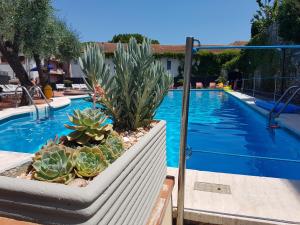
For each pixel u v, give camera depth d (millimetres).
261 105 11508
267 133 8055
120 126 2590
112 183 1237
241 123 9781
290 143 6945
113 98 2408
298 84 11914
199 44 2426
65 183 1304
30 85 11914
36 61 14953
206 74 32875
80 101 15953
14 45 11258
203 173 3725
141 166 1740
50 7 11586
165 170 2736
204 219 2723
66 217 1045
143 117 2570
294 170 5109
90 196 1031
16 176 1451
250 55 23906
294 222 2578
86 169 1378
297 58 13867
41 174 1312
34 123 9273
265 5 27281
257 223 2609
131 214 1531
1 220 1114
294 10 13008
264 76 19172
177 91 22953
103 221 1150
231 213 2721
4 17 10070
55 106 11500
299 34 13312
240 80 25891
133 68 2350
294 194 3133
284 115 9188
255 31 27281
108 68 2338
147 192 1908
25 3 10695
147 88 2291
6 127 8680
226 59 32562
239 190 3227
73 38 18094
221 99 18375
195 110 13336
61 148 1486
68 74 35844
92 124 1824
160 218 2039
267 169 5152
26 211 1093
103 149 1704
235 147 6648
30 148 6746
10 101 13391
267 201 2967
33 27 10758
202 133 8195
